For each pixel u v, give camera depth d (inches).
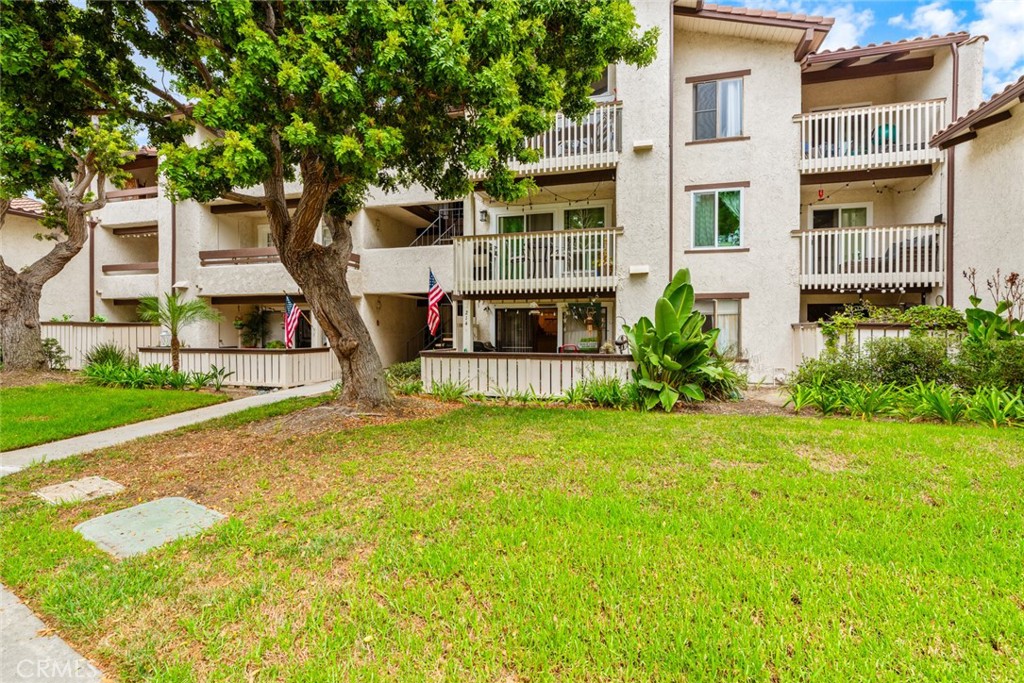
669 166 490.9
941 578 117.1
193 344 642.8
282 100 231.8
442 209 669.9
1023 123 364.2
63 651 101.0
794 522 148.3
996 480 178.2
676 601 109.6
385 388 342.6
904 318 390.3
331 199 333.7
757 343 494.0
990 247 399.5
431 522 151.6
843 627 100.7
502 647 97.3
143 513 168.4
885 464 197.0
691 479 184.4
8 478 210.5
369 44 225.9
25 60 240.1
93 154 508.1
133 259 765.3
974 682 85.7
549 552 132.0
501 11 227.6
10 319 524.4
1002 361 301.7
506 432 261.9
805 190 556.4
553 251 509.0
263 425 307.1
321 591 118.6
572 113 337.1
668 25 484.1
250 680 91.6
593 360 380.2
